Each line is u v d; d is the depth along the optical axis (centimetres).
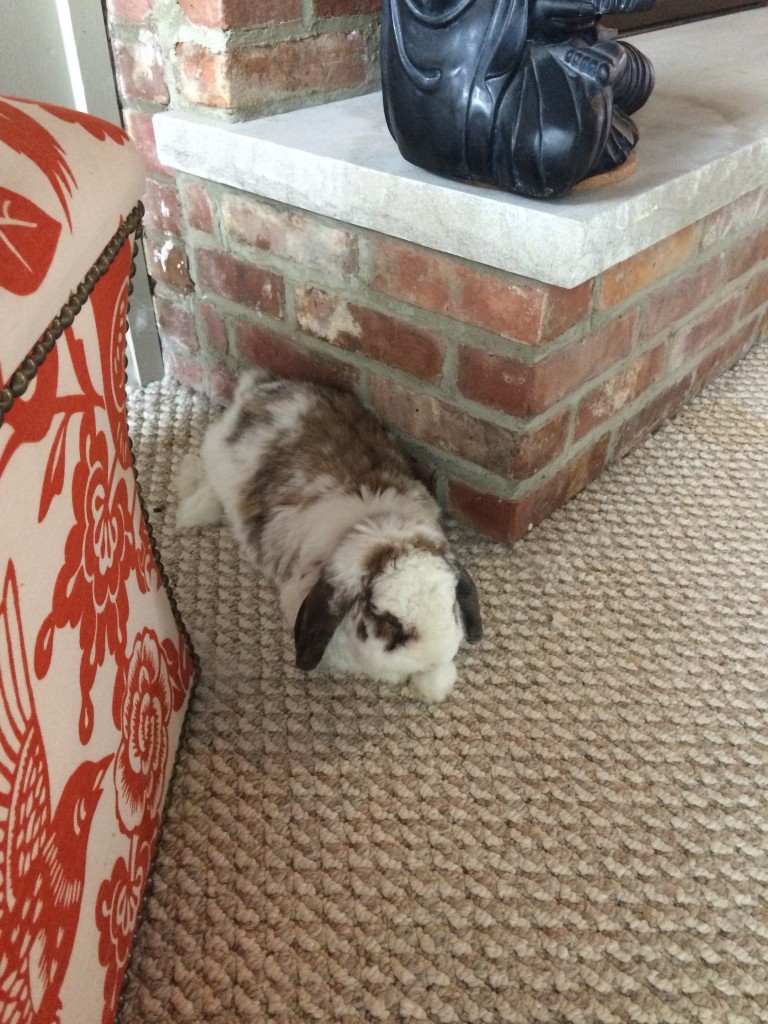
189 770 89
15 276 43
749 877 80
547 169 86
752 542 118
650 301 117
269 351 131
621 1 80
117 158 60
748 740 92
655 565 114
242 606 109
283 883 79
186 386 151
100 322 61
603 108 85
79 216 52
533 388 101
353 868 80
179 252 133
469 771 89
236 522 114
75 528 57
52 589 53
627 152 98
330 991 71
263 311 127
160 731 80
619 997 71
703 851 82
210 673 99
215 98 112
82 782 58
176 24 110
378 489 104
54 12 116
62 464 54
